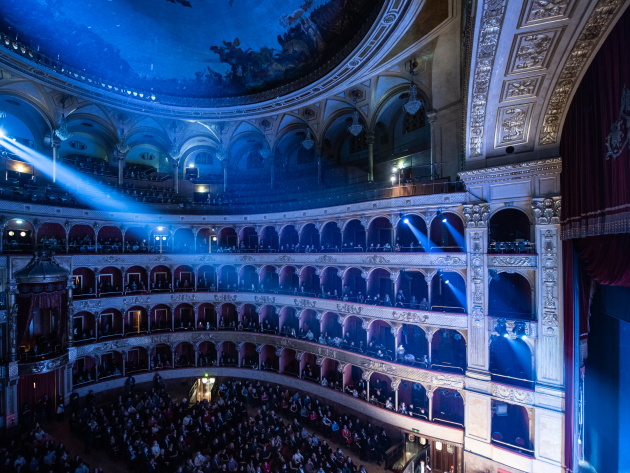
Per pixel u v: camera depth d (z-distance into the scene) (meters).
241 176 42.06
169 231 35.34
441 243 24.88
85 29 26.77
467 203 21.62
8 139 31.30
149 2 26.75
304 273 32.50
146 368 32.59
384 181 30.12
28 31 24.80
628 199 12.56
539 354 19.34
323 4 24.12
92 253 30.42
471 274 21.47
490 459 19.92
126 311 32.38
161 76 32.53
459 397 23.28
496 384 20.17
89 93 31.05
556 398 18.59
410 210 23.81
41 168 33.06
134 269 34.59
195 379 33.31
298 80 30.23
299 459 19.97
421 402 24.67
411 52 24.28
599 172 14.89
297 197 35.47
